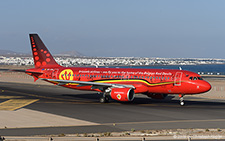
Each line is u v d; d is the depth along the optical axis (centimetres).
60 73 6328
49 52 6700
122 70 5762
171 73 5269
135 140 2680
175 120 3797
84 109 4703
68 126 3391
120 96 5134
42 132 3062
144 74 5453
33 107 4853
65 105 5131
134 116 4091
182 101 5269
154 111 4544
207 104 5388
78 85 5597
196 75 5125
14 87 8619
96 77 5928
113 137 2750
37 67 6769
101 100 5556
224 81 11606
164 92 5359
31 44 6769
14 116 4012
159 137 2789
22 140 2669
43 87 8669
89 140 2678
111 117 4006
